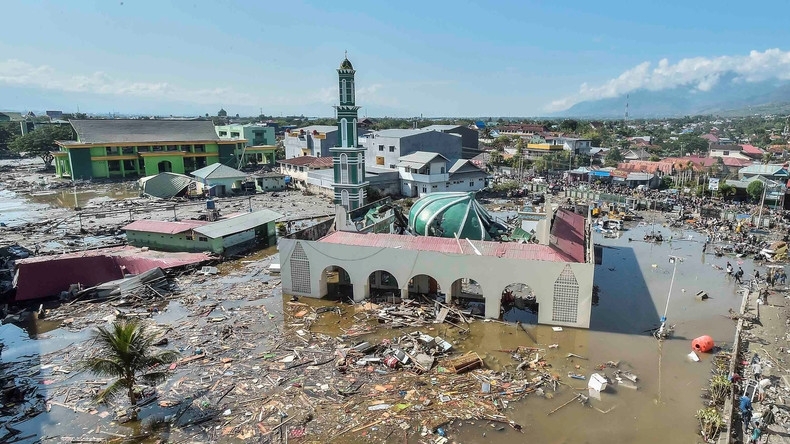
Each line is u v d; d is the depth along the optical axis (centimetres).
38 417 2169
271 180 8862
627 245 5191
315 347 2806
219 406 2239
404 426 2084
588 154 12988
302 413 2184
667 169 9656
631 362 2647
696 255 4803
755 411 2139
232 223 4975
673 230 5856
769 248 4791
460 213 3769
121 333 2100
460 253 3197
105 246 4847
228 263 4472
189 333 2991
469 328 3059
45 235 5331
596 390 2359
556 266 2986
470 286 3694
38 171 11269
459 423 2109
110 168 10025
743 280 4031
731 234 5456
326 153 10888
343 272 3869
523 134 17412
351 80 5125
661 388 2392
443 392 2341
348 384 2412
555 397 2312
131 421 2134
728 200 7231
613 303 3512
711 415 2028
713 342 2822
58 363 2641
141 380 2397
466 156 11769
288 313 3309
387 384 2414
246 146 11888
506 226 4409
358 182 5359
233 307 3416
